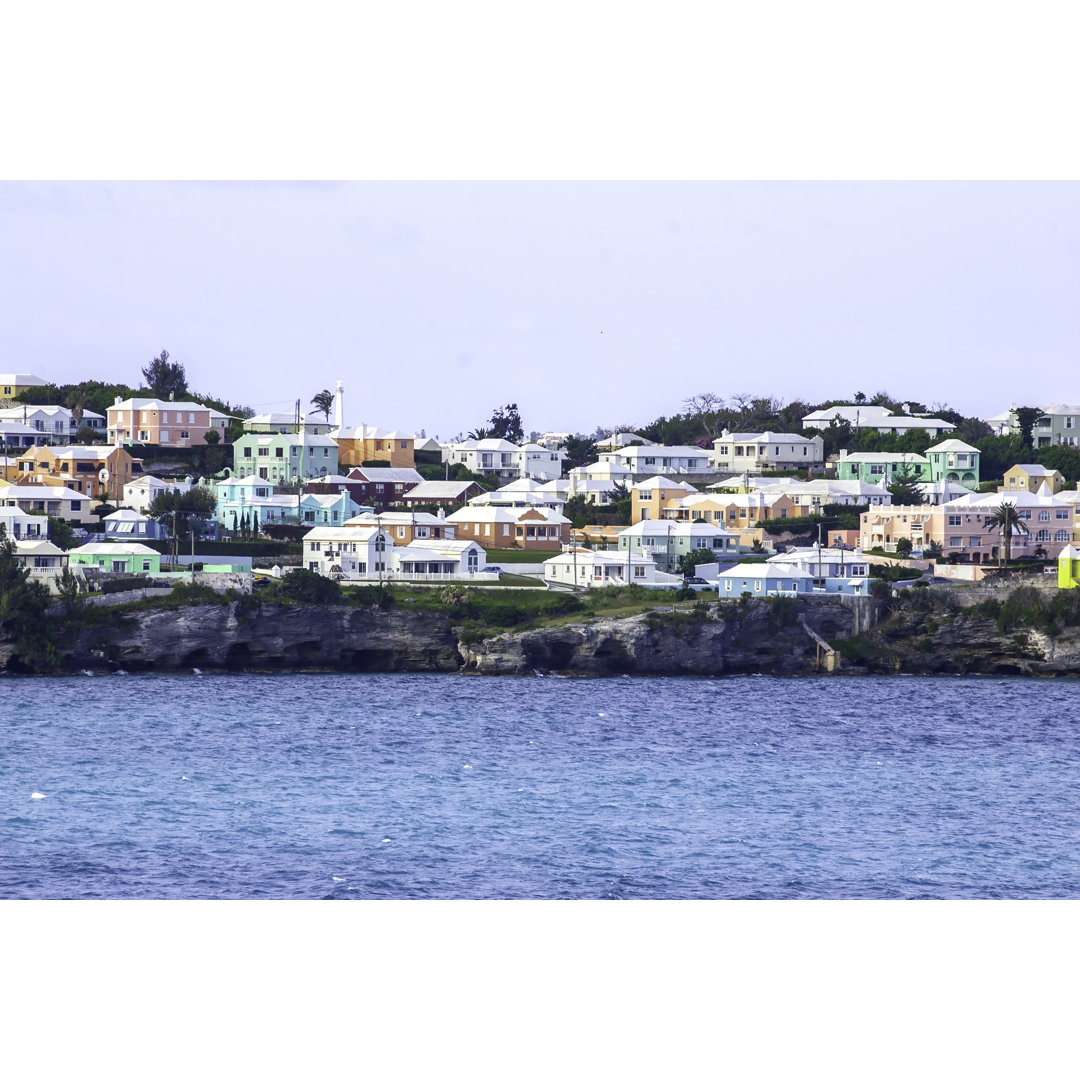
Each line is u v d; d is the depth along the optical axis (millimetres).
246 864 167625
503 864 169375
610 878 164375
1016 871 171625
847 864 172750
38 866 164500
